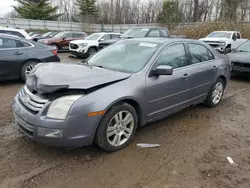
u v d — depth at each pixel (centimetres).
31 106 292
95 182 265
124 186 260
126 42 434
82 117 279
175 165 302
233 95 640
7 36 664
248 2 2720
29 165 290
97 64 393
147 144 350
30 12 3728
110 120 307
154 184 265
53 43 1672
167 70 345
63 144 280
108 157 313
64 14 4681
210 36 1614
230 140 375
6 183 257
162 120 443
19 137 356
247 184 272
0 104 502
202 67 453
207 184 268
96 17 3919
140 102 338
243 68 799
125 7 4156
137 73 344
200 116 471
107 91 301
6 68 650
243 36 2178
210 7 3269
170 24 2858
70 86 280
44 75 306
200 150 341
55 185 258
